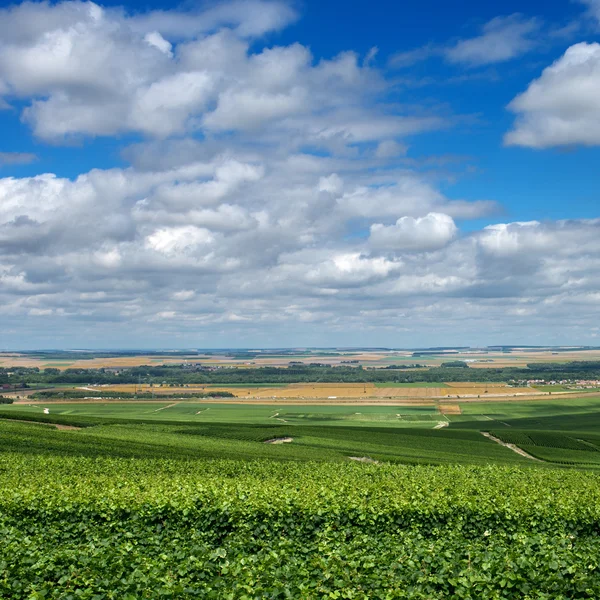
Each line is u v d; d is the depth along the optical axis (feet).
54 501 92.94
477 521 91.15
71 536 83.82
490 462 224.94
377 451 246.68
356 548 75.41
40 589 57.36
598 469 229.86
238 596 56.13
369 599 56.70
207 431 298.15
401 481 125.29
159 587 56.85
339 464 173.27
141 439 232.32
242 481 124.57
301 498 95.66
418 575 62.23
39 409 508.94
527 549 68.59
